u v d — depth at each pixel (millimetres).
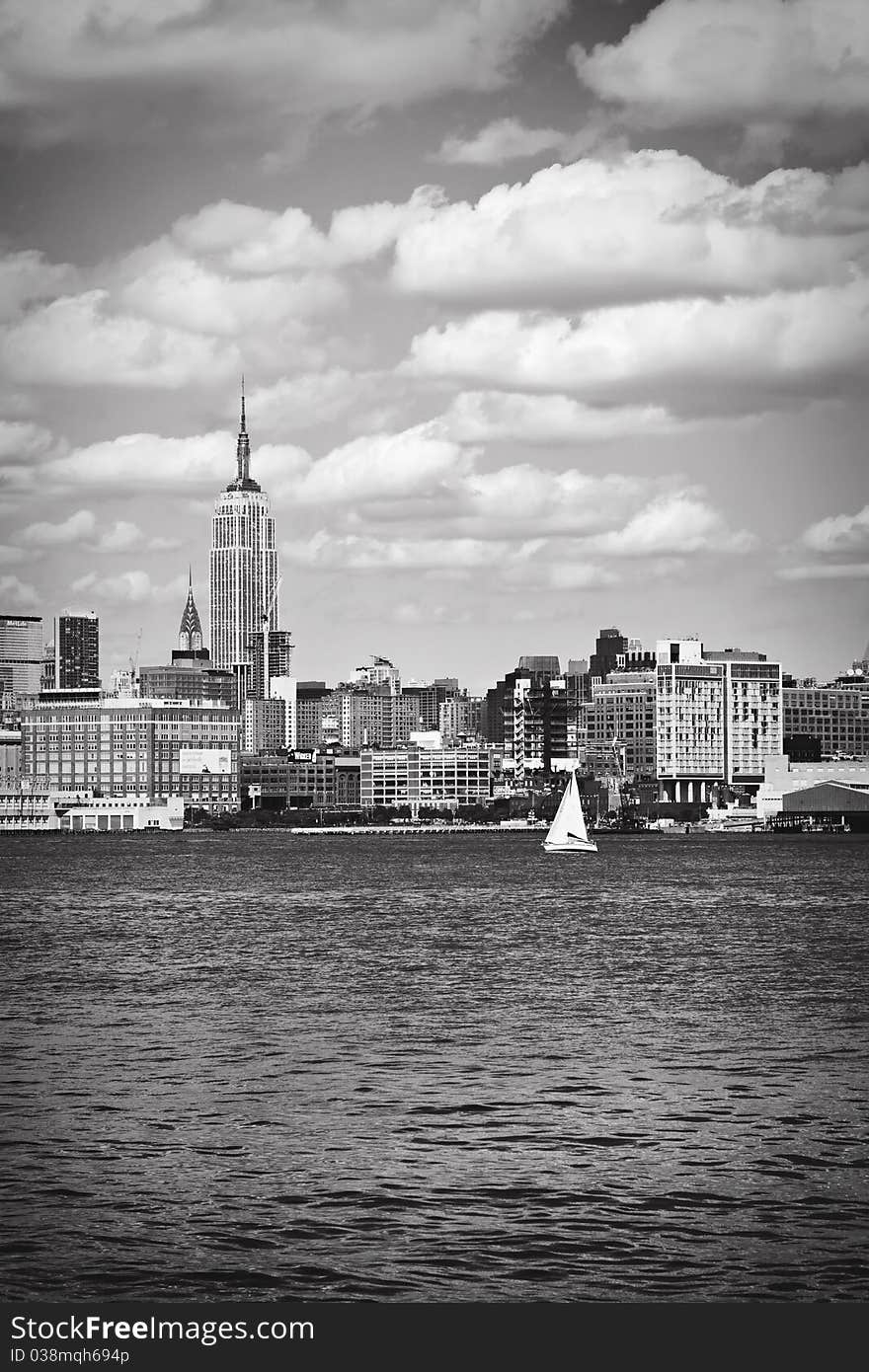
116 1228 63250
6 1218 64375
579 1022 110062
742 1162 71312
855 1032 104750
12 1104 82938
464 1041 101750
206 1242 61812
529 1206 65438
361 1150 73688
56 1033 105312
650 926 190125
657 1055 96500
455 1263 59656
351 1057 96125
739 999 121562
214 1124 78438
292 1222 63781
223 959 152750
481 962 149125
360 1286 57781
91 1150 73812
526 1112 80688
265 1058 95812
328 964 147750
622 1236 62062
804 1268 58906
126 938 177750
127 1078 89562
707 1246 61031
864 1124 77812
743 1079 88938
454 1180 68938
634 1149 73500
